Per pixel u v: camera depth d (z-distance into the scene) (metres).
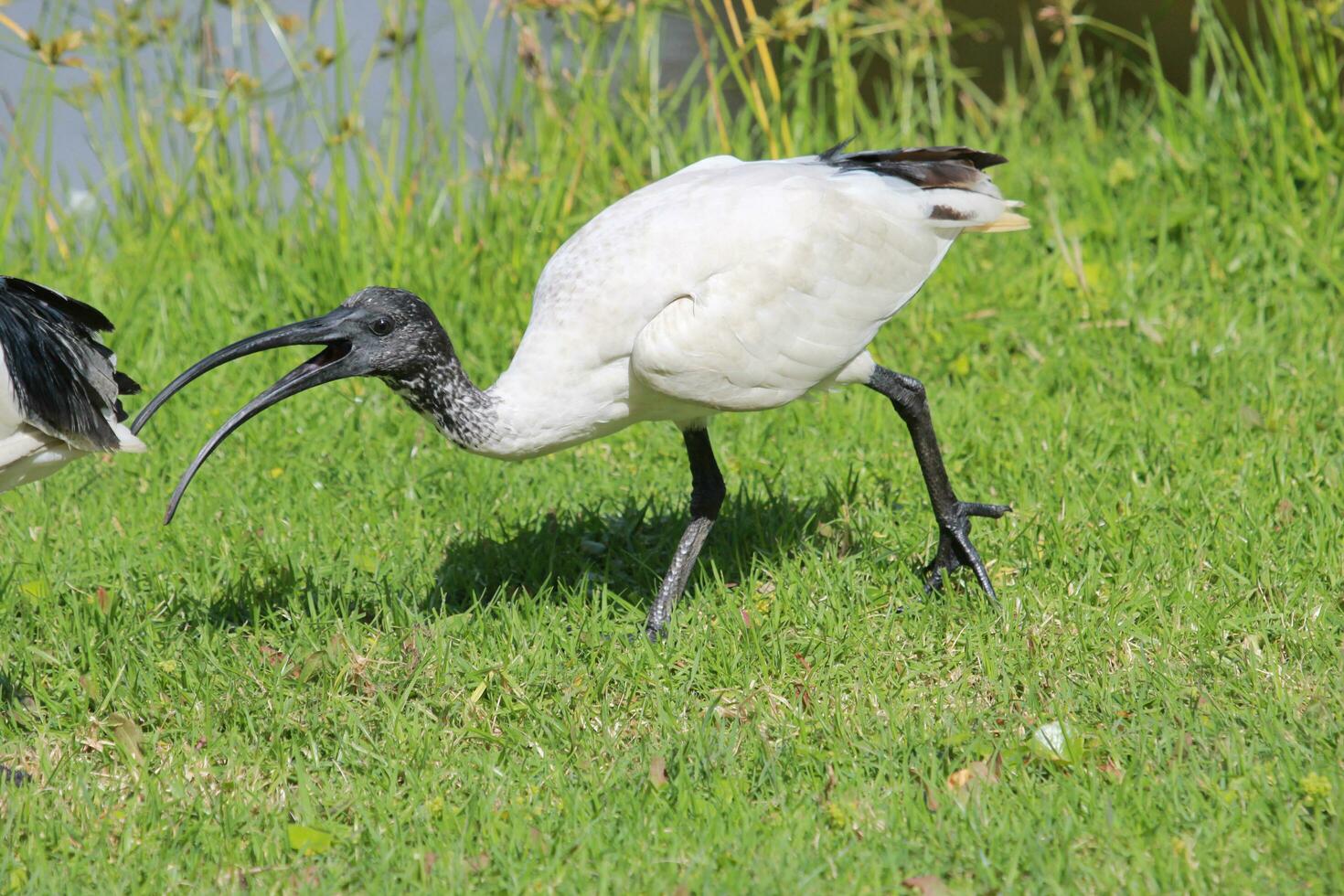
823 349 8.08
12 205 13.85
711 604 8.52
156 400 7.41
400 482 10.29
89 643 7.98
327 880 6.11
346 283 12.93
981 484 9.89
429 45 19.64
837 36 14.74
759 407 8.14
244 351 7.47
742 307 7.77
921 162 8.40
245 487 10.23
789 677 7.77
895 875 5.93
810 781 6.77
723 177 8.19
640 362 7.71
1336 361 11.19
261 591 8.71
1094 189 13.77
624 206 8.19
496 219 13.76
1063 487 9.59
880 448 10.53
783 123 14.38
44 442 7.05
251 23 15.24
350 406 11.57
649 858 6.14
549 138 14.71
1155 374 11.31
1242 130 14.02
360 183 14.20
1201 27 15.77
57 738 7.39
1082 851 6.12
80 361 7.14
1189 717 7.05
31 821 6.58
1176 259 12.98
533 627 8.25
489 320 12.74
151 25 14.44
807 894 5.84
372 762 7.15
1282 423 10.27
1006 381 11.43
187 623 8.50
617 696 7.73
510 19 14.62
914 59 15.27
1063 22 15.20
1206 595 8.23
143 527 9.65
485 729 7.43
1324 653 7.57
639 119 14.82
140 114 14.57
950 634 8.16
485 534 9.50
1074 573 8.62
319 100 17.16
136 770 7.14
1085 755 6.77
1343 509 8.96
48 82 14.01
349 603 8.69
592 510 9.71
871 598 8.52
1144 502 9.36
